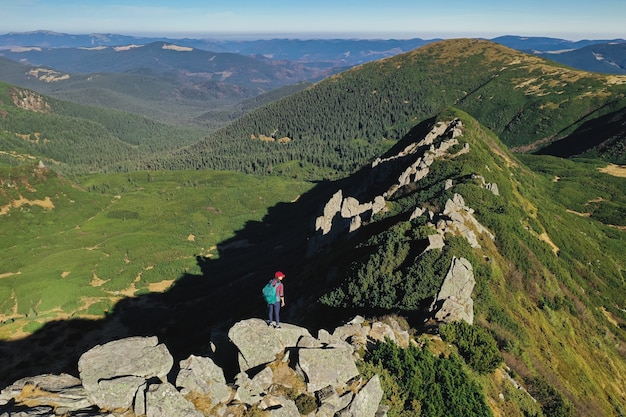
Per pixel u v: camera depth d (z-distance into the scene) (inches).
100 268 6200.8
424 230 2042.3
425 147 4252.0
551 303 2100.1
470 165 3654.0
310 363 769.6
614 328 2385.6
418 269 1699.1
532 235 2800.2
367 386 775.7
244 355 815.1
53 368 3944.4
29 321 4702.3
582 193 5748.0
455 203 2476.6
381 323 1087.0
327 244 3612.2
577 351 1847.9
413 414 826.8
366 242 2415.1
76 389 698.2
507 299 1768.0
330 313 1830.7
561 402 1195.9
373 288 1774.1
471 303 1496.1
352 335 1000.9
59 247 6860.2
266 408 700.0
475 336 1165.1
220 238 7795.3
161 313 5049.2
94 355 743.7
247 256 6633.9
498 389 1099.9
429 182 3499.0
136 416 657.0
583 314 2250.2
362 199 4712.1
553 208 4303.6
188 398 684.1
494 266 1909.4
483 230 2362.2
